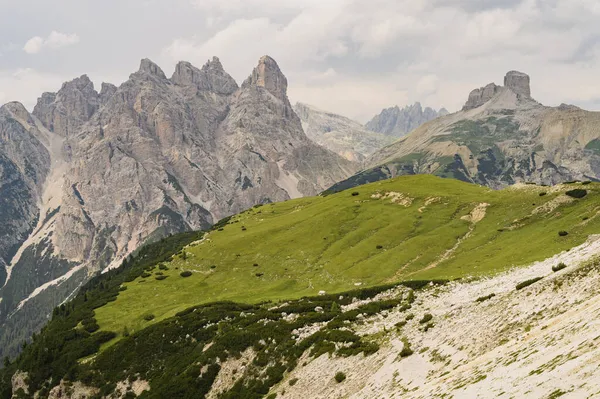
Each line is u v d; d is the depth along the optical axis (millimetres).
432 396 37094
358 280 120250
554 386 26469
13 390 115500
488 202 147875
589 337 30203
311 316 84375
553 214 121312
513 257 97938
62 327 135625
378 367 53375
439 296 73062
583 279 43938
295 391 61344
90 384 101312
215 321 104188
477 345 44469
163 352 100625
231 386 75875
